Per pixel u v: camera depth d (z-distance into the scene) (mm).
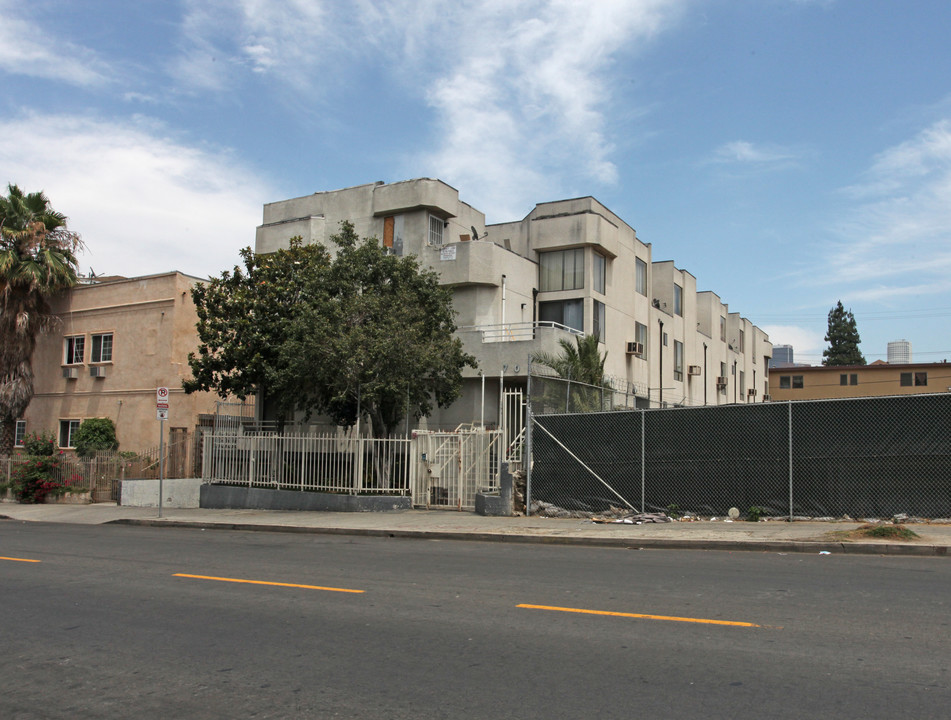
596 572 10016
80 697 5492
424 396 21016
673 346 40969
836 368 58594
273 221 31969
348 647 6590
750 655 6031
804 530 13102
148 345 28750
